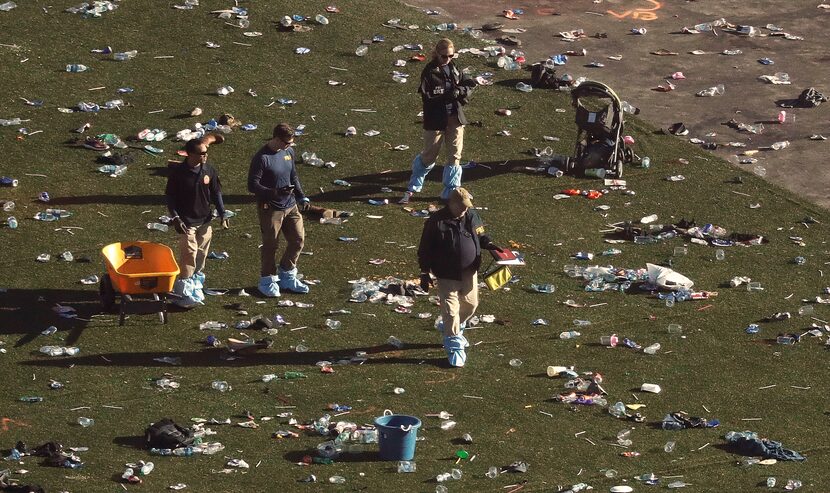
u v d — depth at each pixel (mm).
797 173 73812
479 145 74938
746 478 45906
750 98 82500
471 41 88188
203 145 55062
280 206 56500
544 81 82188
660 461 46875
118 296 55562
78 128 73125
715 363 54438
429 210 67375
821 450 48281
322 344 54312
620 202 69500
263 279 57938
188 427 47375
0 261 59500
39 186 67125
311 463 45438
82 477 43750
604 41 90062
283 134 56125
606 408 50500
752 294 60531
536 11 94812
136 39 83812
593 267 61844
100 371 51250
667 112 80312
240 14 87688
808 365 54656
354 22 88750
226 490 43438
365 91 80312
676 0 98250
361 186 69688
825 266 63656
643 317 57906
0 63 79188
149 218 64938
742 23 94375
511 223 66438
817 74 86375
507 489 44312
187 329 54875
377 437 46875
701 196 70562
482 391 51281
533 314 57781
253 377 51438
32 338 53281
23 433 46625
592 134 71688
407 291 59000
